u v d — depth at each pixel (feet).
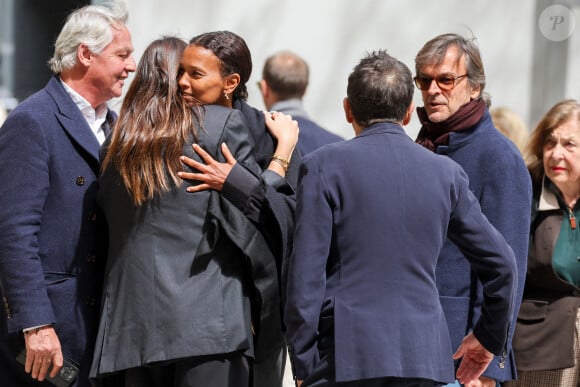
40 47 86.63
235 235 43.14
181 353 42.32
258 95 85.46
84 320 46.91
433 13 85.97
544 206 55.93
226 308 43.27
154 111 43.86
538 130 56.59
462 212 42.22
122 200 44.09
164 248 43.27
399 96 42.50
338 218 40.91
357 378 39.70
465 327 47.91
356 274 40.63
